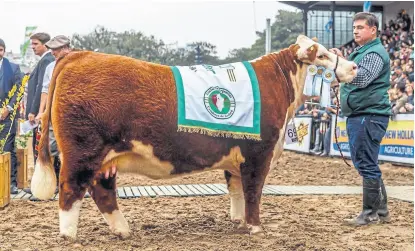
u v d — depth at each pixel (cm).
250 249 577
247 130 609
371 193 715
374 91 716
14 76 948
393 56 2277
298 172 1342
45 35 916
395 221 742
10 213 770
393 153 1453
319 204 868
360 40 734
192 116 586
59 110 561
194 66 626
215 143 601
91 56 584
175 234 644
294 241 609
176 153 588
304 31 2708
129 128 568
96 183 616
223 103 602
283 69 655
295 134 677
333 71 660
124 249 569
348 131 739
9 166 830
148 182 1112
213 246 586
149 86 577
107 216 621
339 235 655
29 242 596
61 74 569
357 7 2650
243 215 680
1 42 929
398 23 2419
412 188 1063
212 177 1193
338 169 1407
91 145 561
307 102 689
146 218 743
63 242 574
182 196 926
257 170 623
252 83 623
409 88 1625
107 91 563
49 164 585
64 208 569
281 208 831
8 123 924
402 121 1414
